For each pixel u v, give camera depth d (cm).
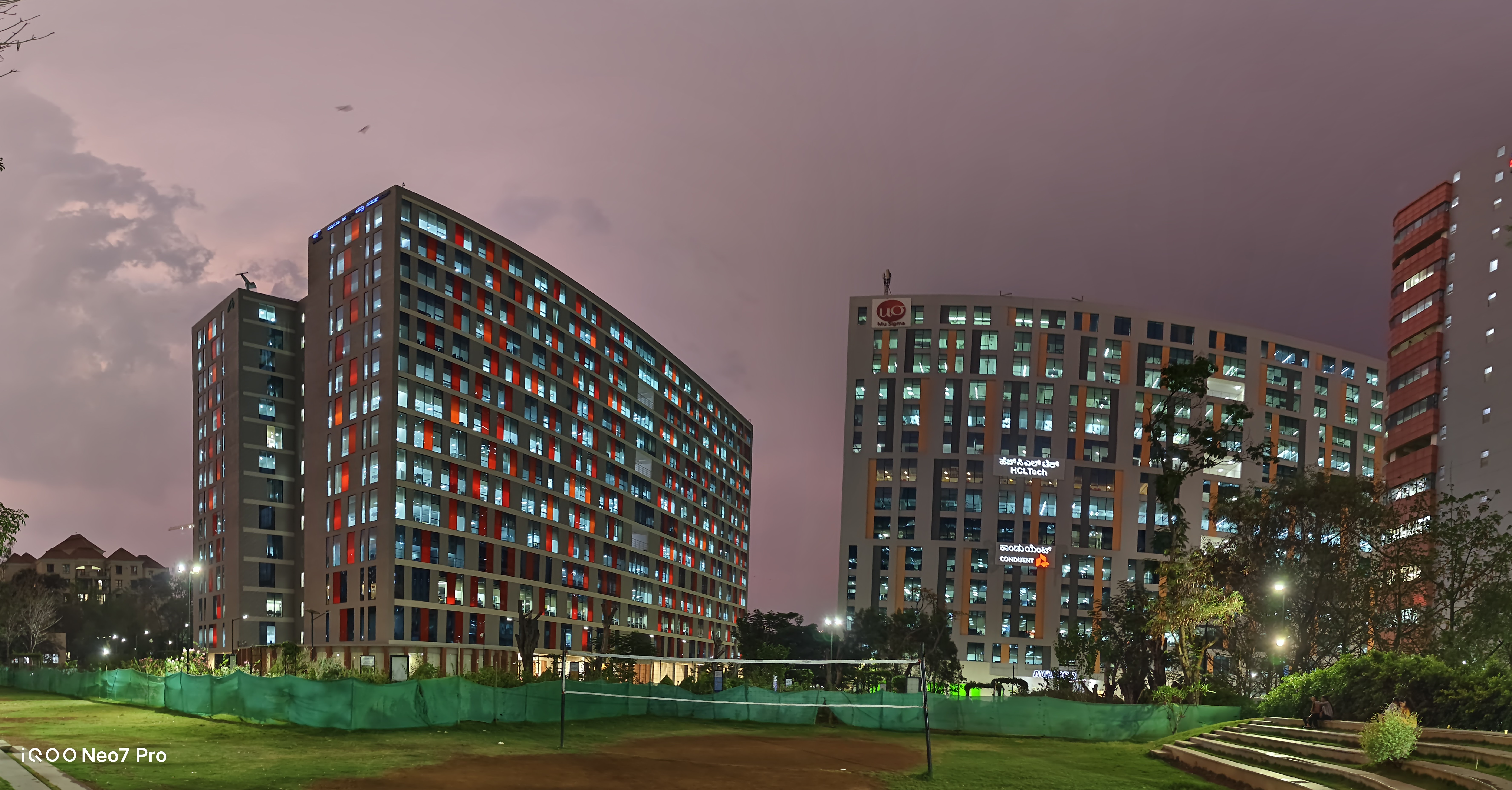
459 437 12112
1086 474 16900
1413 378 11569
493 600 12294
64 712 3941
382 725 3503
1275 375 17750
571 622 13850
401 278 11656
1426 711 3366
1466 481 10575
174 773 2289
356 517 11444
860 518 16950
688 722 4834
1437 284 11344
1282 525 7312
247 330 13088
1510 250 10406
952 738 4628
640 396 16650
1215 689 5994
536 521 13300
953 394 17125
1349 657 4256
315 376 12325
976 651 16288
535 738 3625
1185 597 5950
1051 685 12525
